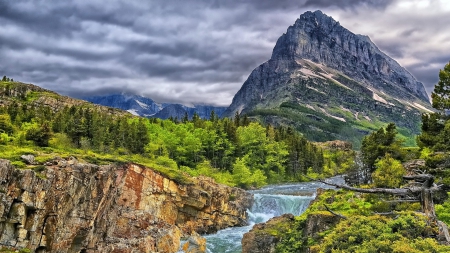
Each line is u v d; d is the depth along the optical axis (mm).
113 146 77750
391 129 58531
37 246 37312
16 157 41969
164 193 55125
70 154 51375
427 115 45500
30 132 63031
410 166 48688
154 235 47031
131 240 45812
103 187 46281
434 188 24203
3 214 33938
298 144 124062
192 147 92812
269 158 107875
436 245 18750
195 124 117812
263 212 65938
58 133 75000
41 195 37406
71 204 41469
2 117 76750
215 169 91938
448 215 29109
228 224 61000
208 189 60125
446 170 38000
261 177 93875
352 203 37281
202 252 44906
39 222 37438
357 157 91125
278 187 91875
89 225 43656
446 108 43875
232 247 46500
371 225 22906
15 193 35312
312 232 33812
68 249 41281
